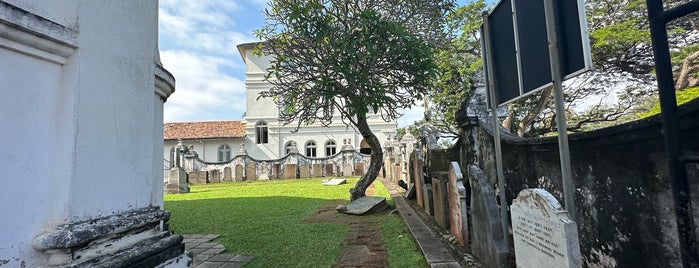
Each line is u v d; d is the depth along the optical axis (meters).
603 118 11.99
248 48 27.11
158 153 2.73
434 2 7.99
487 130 5.16
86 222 1.80
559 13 2.51
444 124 15.15
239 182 20.30
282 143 26.80
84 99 1.85
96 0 1.99
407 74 7.25
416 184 8.53
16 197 1.62
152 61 2.42
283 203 9.07
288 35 7.67
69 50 1.82
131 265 1.97
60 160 1.76
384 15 7.97
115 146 2.03
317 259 4.20
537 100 12.20
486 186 3.84
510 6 3.39
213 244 5.00
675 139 1.41
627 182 2.55
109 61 2.03
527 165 4.10
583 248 3.07
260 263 4.09
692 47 8.05
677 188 1.40
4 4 1.57
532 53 2.92
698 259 1.37
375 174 8.67
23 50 1.66
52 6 1.79
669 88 1.42
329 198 10.00
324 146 26.91
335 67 6.56
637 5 9.53
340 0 7.37
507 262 3.34
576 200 3.17
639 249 2.45
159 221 2.33
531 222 2.73
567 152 2.49
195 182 21.03
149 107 2.35
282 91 8.18
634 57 9.61
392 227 5.87
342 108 8.14
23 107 1.66
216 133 27.50
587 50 2.20
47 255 1.70
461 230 4.51
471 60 13.10
